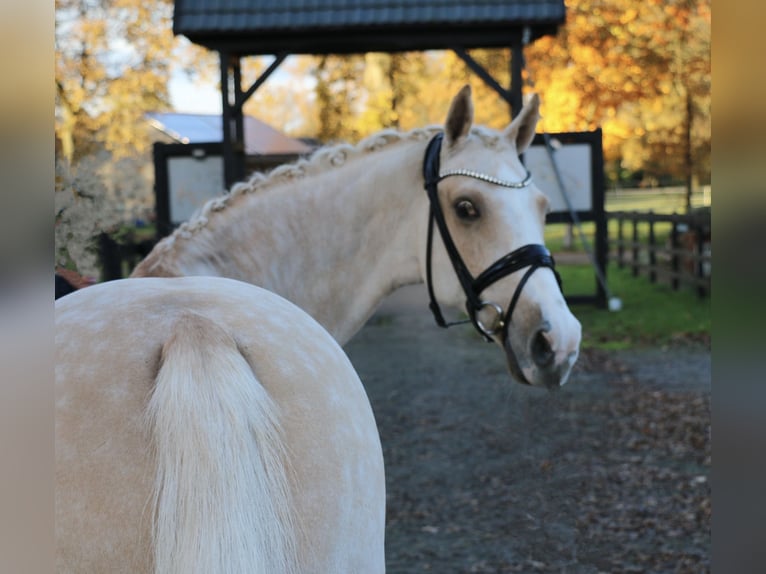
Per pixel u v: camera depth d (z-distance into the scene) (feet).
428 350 28.40
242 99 29.04
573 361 7.09
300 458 3.88
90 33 43.16
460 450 17.46
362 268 8.09
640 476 15.55
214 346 3.74
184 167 28.58
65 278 7.93
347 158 8.14
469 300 7.54
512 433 18.40
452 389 22.77
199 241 7.41
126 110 44.50
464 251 7.58
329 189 7.96
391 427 19.45
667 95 43.45
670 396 21.20
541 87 43.14
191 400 3.51
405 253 8.12
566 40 41.83
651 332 29.55
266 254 7.64
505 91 27.86
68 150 36.94
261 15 27.43
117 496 3.49
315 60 55.98
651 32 40.04
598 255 31.76
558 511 13.91
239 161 29.01
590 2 40.52
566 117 43.47
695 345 27.63
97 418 3.66
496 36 27.61
